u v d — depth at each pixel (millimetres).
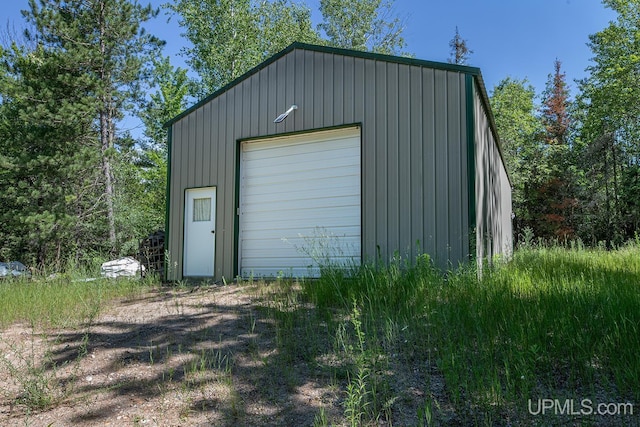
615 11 20859
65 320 4785
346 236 7941
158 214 19484
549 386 2742
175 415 2707
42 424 2678
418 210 7094
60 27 15375
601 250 12258
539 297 4258
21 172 15766
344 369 3213
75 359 3650
